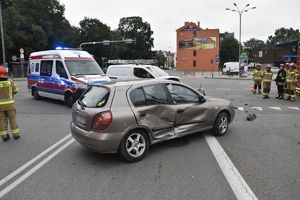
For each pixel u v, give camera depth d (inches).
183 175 205.3
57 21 2650.1
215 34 3501.5
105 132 221.6
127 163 230.5
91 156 249.4
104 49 3316.9
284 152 253.0
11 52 2161.7
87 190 185.2
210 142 281.9
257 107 513.3
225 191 180.7
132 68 636.7
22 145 286.5
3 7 2412.6
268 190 181.6
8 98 303.1
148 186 189.0
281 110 478.9
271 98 658.8
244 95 728.3
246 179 197.3
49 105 554.6
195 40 3540.8
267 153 250.2
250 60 5251.0
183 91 273.0
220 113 301.9
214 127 298.2
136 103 236.4
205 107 284.7
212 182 193.5
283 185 188.2
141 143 238.5
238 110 478.6
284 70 639.8
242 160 233.1
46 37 2421.3
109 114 222.1
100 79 518.0
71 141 297.6
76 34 3230.8
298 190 181.5
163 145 273.3
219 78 1649.9
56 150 268.7
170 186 188.5
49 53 577.9
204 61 3550.7
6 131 305.7
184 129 268.7
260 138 298.7
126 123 226.8
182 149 261.7
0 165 231.9
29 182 199.2
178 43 3607.3
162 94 255.0
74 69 530.0
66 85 519.5
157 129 246.4
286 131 329.1
